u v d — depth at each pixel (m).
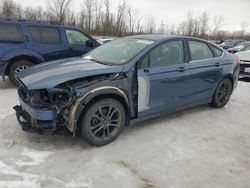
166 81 4.29
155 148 3.77
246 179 3.16
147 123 4.65
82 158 3.42
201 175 3.19
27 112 3.62
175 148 3.80
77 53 7.47
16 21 6.65
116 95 3.75
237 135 4.36
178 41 4.62
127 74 3.86
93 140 3.68
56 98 3.46
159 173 3.19
